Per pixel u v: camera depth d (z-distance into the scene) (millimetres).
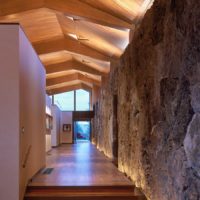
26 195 5625
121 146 8312
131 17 8047
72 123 26000
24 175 5562
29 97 6195
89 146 20828
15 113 5078
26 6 8844
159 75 4516
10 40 5152
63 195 5684
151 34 5008
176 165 3676
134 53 6512
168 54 4070
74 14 8664
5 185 4984
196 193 3119
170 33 3980
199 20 3039
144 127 5520
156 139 4660
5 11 8875
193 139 3193
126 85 7574
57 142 21047
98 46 12867
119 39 10492
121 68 8484
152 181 4926
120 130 8594
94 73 18047
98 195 5742
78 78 23672
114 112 10586
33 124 6746
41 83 8312
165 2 4219
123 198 5723
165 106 4191
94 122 23562
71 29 12047
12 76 5121
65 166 9180
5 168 5004
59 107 24500
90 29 10961
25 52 5723
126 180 6590
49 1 8781
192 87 3238
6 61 5137
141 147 5742
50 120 16188
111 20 8555
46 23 11719
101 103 16453
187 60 3373
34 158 6914
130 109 6992
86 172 7859
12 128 5055
